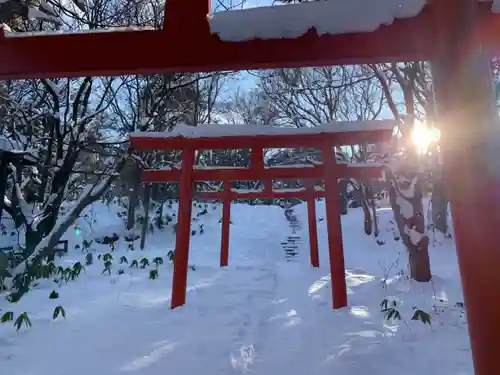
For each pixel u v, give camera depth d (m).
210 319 5.97
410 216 8.59
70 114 10.98
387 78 10.81
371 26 2.65
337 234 6.84
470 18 2.23
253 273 10.25
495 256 2.09
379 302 6.82
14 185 9.61
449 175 2.29
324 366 4.13
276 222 20.52
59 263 10.99
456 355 4.30
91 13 8.93
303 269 11.46
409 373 3.91
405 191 8.73
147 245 16.09
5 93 10.19
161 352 4.54
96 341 4.88
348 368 4.05
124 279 8.98
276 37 2.75
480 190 2.12
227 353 4.52
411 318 5.61
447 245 13.05
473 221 2.14
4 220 15.34
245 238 17.45
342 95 16.50
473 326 2.15
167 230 18.14
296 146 7.16
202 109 16.97
